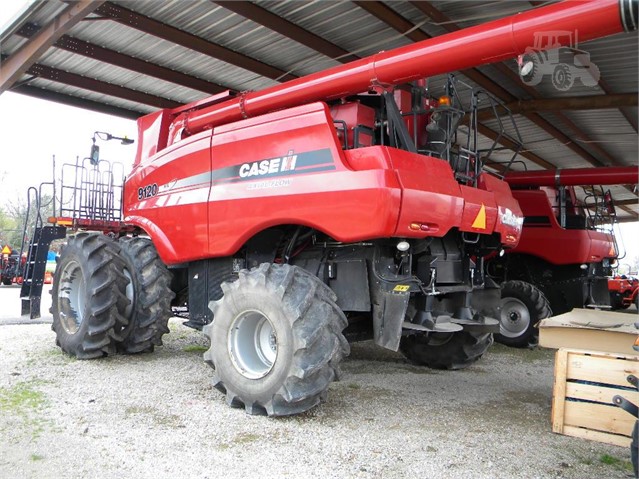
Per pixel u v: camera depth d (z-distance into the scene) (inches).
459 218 159.9
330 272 167.8
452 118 168.7
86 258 206.8
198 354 228.1
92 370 194.4
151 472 110.7
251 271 155.9
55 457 117.0
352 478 109.7
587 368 137.2
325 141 152.3
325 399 152.6
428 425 144.3
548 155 510.0
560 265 327.9
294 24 267.1
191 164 190.7
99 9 246.4
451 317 185.3
